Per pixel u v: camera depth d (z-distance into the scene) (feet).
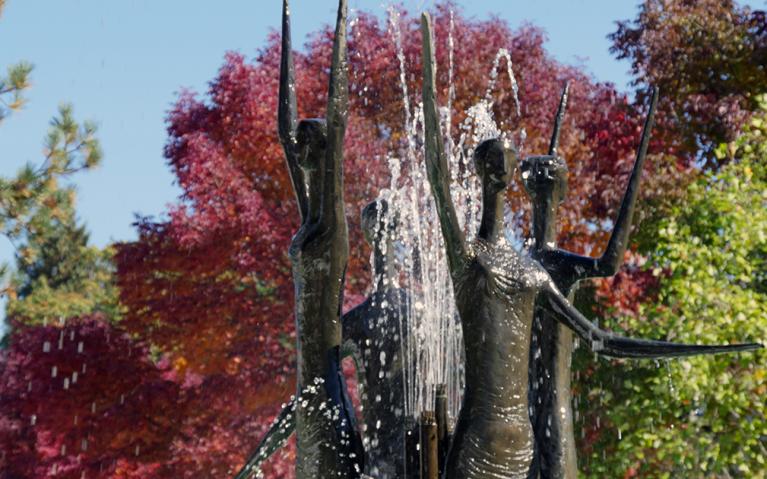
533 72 68.64
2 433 94.17
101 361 66.49
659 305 54.49
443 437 21.80
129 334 72.90
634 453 52.60
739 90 78.48
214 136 68.95
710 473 51.34
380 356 22.86
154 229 65.46
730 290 52.85
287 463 63.36
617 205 63.93
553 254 23.11
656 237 62.59
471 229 29.53
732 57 77.36
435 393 22.02
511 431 20.75
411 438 21.68
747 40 77.46
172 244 64.23
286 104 22.58
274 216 64.85
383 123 68.33
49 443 85.10
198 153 65.41
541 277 21.24
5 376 95.40
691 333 51.26
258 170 67.26
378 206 23.77
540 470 22.39
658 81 76.13
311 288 21.94
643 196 62.90
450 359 23.58
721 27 77.30
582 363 54.19
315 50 71.20
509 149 21.27
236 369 65.41
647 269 59.98
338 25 21.85
